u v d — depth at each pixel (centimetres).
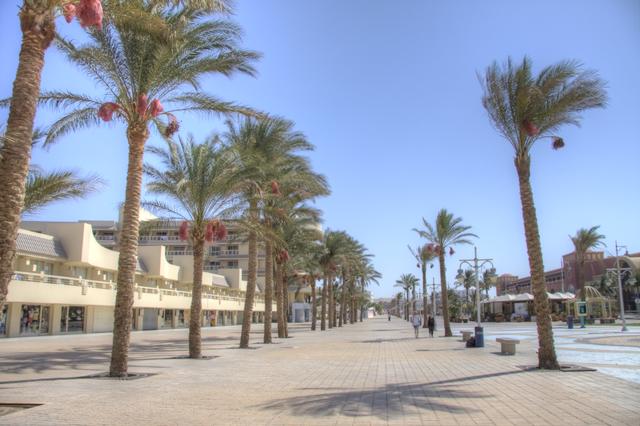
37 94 905
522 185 1570
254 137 2642
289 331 5356
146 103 1277
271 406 935
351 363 1783
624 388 1105
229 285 7769
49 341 3175
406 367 1633
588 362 1644
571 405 914
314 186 3120
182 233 1986
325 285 5638
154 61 1386
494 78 1568
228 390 1137
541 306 1491
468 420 805
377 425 776
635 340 2809
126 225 1402
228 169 2072
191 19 1465
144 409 902
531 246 1530
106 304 4156
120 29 1324
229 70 1552
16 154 859
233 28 1499
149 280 5600
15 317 3494
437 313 14062
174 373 1470
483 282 11050
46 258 3847
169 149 2028
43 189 1717
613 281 8506
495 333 3891
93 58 1370
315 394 1080
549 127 1561
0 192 840
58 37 1314
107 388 1155
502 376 1340
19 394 1059
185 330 5494
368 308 17112
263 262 9425
